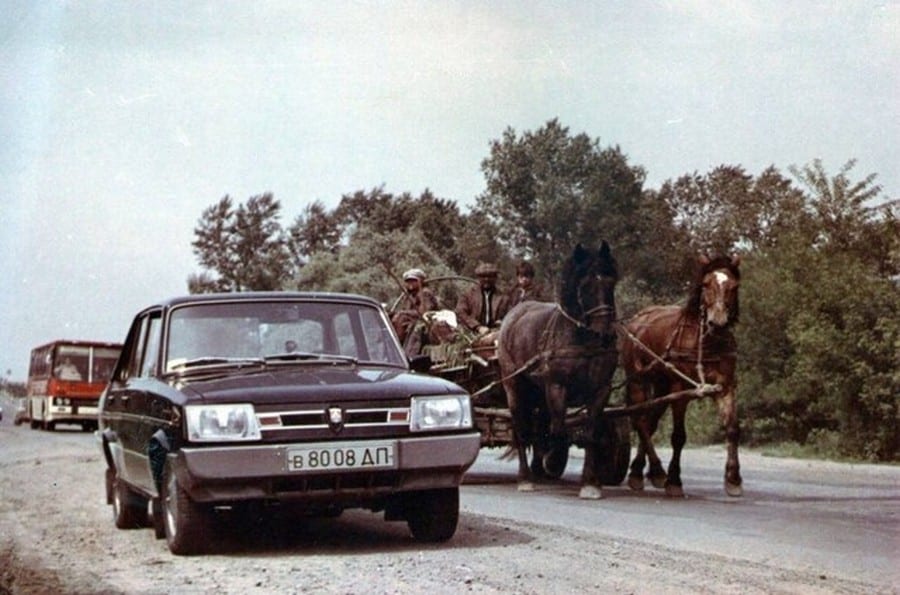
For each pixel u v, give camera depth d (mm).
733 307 13172
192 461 8320
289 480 8438
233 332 9875
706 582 7316
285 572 7918
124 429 10438
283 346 9852
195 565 8398
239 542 9734
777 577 7527
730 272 13305
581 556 8500
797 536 9875
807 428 23250
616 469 15234
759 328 23406
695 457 21719
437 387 9023
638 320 14672
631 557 8445
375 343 10133
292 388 8695
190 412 8477
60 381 46281
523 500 13430
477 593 6945
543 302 14883
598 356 13406
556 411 13641
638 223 34062
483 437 15578
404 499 9516
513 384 14656
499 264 33406
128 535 10625
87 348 46938
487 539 9555
